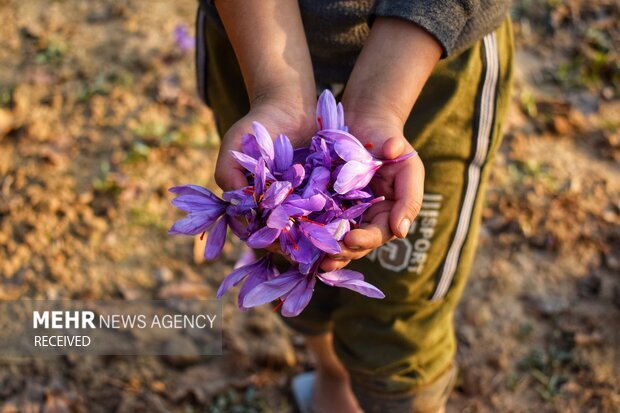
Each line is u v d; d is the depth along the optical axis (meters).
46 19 1.49
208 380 0.99
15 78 1.37
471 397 0.98
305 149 0.53
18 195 1.17
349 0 0.59
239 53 0.58
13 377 0.97
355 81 0.56
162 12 1.51
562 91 1.38
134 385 0.97
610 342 1.03
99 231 1.13
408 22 0.55
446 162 0.65
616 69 1.41
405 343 0.71
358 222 0.52
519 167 1.24
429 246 0.68
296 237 0.49
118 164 1.22
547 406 0.97
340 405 0.92
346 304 0.72
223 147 0.54
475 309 1.06
